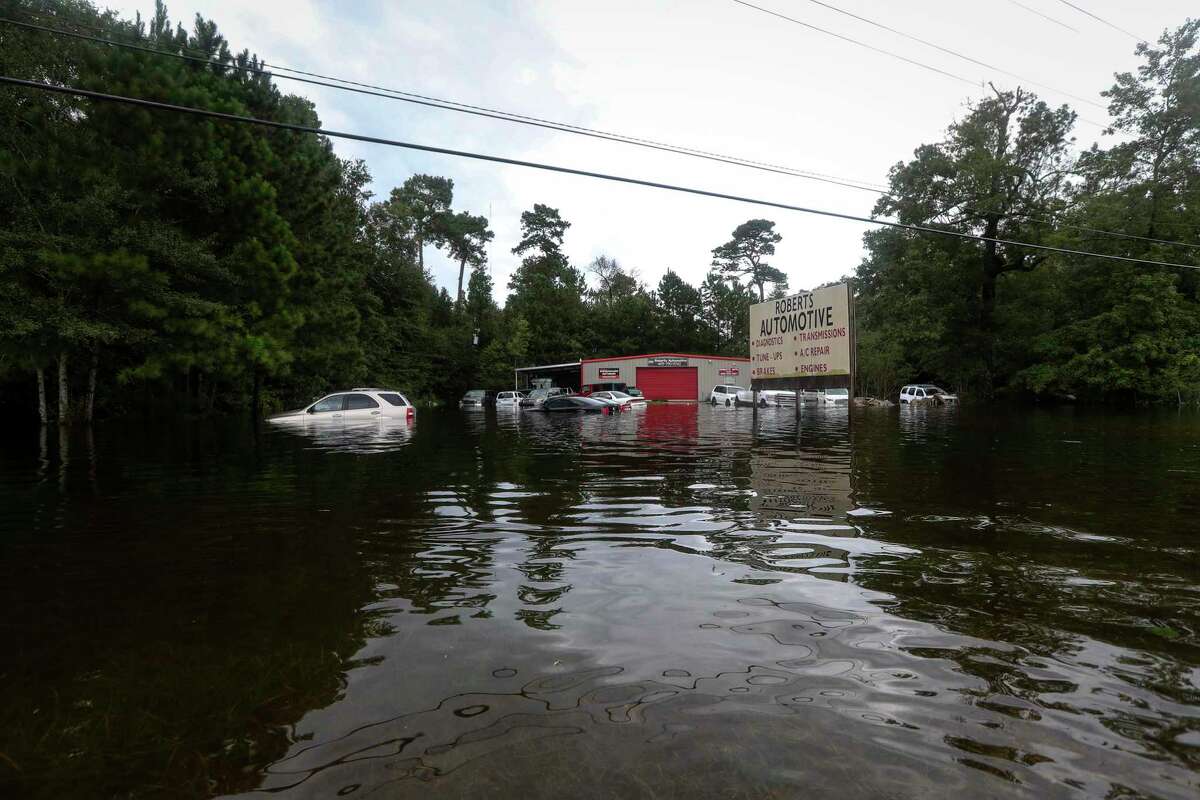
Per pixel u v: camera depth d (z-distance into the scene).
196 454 10.20
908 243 38.34
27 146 16.16
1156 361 32.22
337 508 5.68
